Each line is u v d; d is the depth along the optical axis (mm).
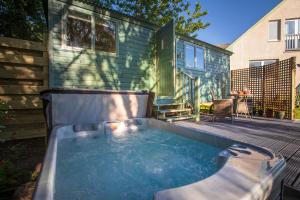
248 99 6234
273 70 6582
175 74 5449
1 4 4734
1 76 3014
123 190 1619
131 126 3637
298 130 4000
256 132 3773
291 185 1637
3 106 2602
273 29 10734
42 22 5945
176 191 1005
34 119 3266
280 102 6227
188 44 7645
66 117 3146
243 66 11102
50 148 1857
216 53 9164
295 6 10227
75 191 1603
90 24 5020
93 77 5090
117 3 10172
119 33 5535
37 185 1117
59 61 4547
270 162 1395
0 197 1746
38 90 3275
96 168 2094
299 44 10234
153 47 6340
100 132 3277
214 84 9000
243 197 948
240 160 1438
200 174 1903
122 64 5621
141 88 6051
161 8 11008
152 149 2730
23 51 3174
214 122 4973
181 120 4926
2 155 2682
